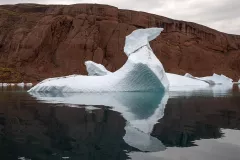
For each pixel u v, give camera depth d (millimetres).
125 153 4945
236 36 89000
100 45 68562
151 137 6090
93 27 69125
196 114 9359
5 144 5582
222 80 44875
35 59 64375
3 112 9914
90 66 30953
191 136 6160
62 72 62719
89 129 6961
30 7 81375
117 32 69688
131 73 21016
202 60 75812
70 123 7785
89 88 20609
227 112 9781
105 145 5484
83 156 4770
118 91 21016
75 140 5883
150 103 12992
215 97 16188
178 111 10172
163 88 21578
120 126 7348
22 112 9898
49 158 4695
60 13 73125
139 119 8414
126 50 23875
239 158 4602
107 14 71562
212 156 4715
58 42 67438
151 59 22719
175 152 4973
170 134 6363
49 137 6137
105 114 9445
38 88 21531
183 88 27453
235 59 81812
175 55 73188
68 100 14422
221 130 6742
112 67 65500
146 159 4602
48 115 9195
